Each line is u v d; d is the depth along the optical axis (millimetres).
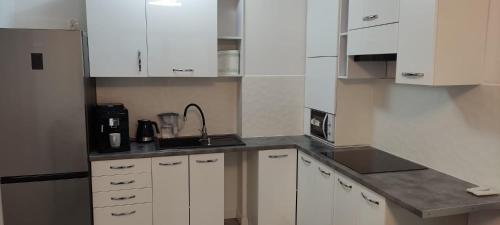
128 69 3139
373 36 2607
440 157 2529
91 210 3008
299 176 3355
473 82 2199
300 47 3646
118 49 3096
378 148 3189
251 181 3545
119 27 3080
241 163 3738
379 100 3156
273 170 3340
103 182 2975
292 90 3672
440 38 2100
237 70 3529
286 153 3355
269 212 3383
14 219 2859
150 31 3152
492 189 2143
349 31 2900
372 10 2609
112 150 3064
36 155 2836
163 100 3580
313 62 3488
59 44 2783
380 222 2217
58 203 2930
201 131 3684
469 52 2164
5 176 2801
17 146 2793
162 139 3498
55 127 2848
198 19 3248
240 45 3514
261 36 3529
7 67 2707
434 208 1900
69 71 2822
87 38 3045
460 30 2133
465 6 2127
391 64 2979
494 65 2137
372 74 3041
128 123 3189
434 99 2566
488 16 2170
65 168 2910
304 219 3277
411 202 1985
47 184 2885
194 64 3285
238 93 3707
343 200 2633
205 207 3242
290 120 3711
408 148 2834
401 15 2326
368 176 2441
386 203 2166
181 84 3609
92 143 3158
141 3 3107
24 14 3191
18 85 2742
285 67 3629
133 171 3027
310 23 3514
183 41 3236
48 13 3240
